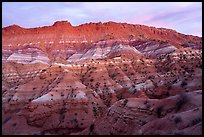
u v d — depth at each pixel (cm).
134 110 6581
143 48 18600
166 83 10669
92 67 13762
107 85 12319
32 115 10075
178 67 13238
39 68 14962
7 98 11481
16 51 19075
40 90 11731
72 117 9856
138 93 10869
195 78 9719
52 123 9731
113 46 19488
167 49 16625
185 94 6344
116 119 6669
